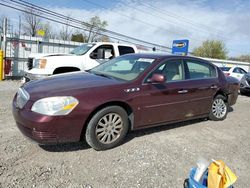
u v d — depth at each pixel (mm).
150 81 4176
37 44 13547
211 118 5680
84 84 3734
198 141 4410
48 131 3234
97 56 8578
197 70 5223
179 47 19828
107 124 3723
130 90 3912
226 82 5801
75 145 3848
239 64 32406
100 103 3543
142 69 4301
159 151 3846
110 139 3795
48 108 3232
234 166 3543
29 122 3230
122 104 3887
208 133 4895
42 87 3605
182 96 4688
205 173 2367
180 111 4730
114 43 9047
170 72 4633
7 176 2854
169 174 3191
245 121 6066
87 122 3561
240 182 3135
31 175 2916
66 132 3350
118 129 3867
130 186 2869
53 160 3322
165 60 4566
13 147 3598
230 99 5996
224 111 5887
